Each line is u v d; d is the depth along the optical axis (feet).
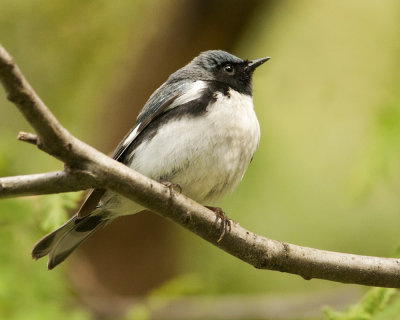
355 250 39.11
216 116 25.39
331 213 38.99
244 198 38.58
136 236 38.27
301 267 21.76
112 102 39.24
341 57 38.99
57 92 40.78
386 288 22.49
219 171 25.49
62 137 18.21
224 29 38.22
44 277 29.37
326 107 38.32
